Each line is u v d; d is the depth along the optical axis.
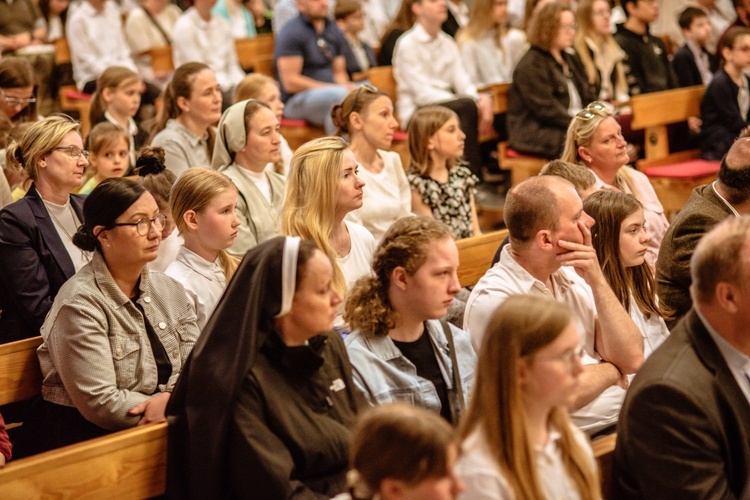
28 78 7.83
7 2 12.47
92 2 12.20
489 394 3.11
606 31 11.14
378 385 4.08
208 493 3.64
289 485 3.61
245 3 14.31
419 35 11.23
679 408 3.48
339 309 5.27
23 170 5.73
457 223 7.96
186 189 5.20
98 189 4.41
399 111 11.38
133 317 4.51
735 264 3.48
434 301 4.05
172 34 12.23
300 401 3.78
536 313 3.11
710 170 9.74
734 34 10.11
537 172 10.22
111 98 8.54
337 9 12.38
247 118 6.73
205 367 3.66
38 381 4.69
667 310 5.42
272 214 6.83
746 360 3.62
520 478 3.03
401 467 2.74
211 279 5.26
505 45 12.13
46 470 3.55
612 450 3.92
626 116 10.53
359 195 5.50
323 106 10.61
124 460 3.75
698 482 3.48
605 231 5.02
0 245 5.45
